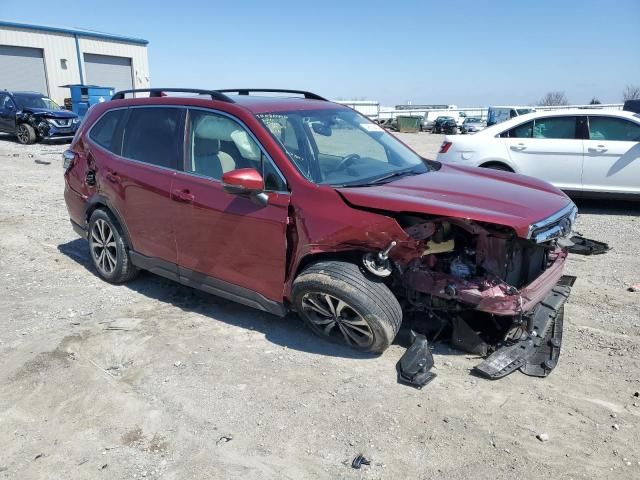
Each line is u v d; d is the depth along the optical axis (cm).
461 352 387
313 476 274
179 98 459
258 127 396
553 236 348
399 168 440
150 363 383
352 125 473
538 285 359
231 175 360
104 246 527
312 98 521
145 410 329
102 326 436
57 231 730
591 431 304
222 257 415
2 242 673
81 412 329
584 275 550
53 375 366
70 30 3506
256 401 336
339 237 353
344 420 316
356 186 382
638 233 728
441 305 370
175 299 493
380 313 353
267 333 425
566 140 851
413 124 4666
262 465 282
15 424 318
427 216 339
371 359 381
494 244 351
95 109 549
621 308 466
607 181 838
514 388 344
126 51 3884
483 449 291
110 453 293
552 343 387
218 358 388
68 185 562
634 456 285
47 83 3466
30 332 429
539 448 291
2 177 1191
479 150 885
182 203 430
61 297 500
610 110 848
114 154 500
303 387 350
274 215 377
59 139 2047
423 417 317
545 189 411
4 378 363
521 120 879
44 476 277
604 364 373
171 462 286
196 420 319
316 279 362
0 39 3200
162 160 456
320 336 401
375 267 351
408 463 282
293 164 381
